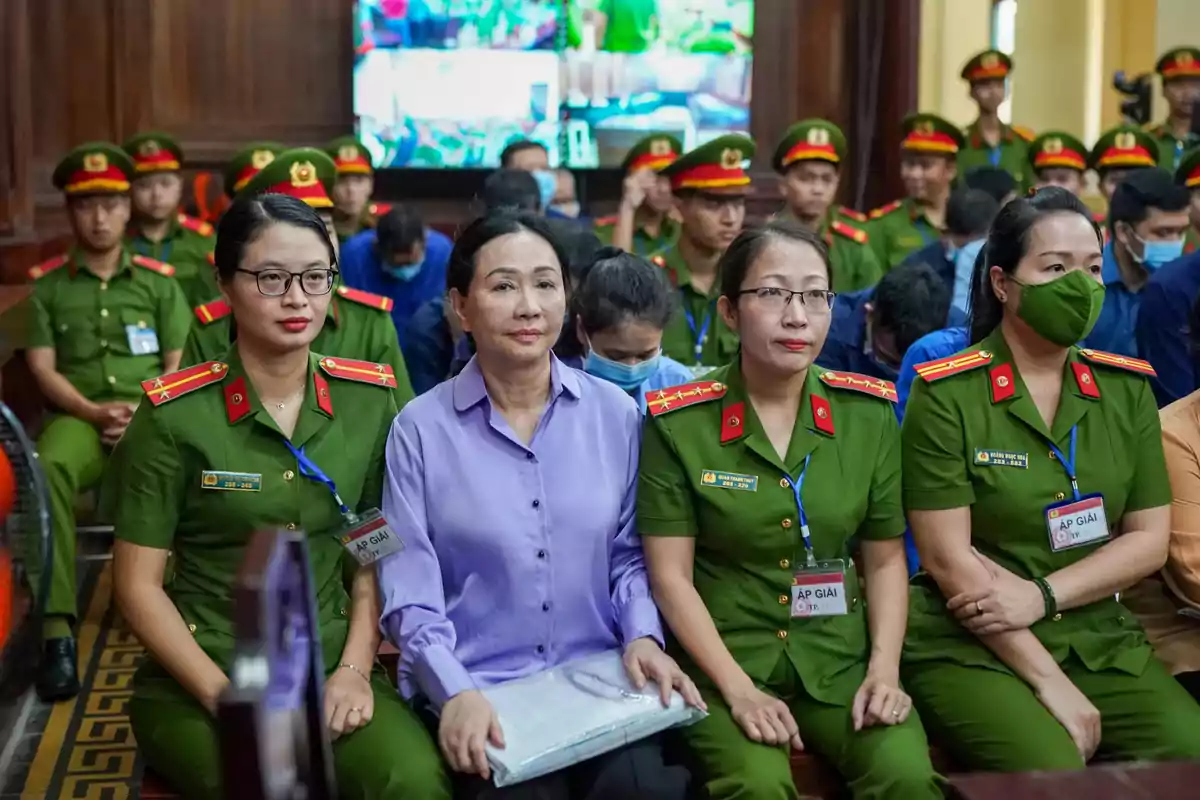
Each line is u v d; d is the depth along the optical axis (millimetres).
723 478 2041
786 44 6148
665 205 4773
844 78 6223
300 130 5785
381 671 2115
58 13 5527
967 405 2199
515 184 4145
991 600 2119
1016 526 2191
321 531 2047
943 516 2189
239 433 2018
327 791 1399
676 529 2049
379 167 5723
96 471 3352
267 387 2051
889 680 1998
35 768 2605
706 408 2080
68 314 3781
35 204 5457
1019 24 7359
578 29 5766
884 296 3020
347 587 2104
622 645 2027
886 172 6152
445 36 5680
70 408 3568
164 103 5664
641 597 2037
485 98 5742
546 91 5766
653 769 1832
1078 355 2268
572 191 5426
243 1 5691
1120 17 6711
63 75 5562
